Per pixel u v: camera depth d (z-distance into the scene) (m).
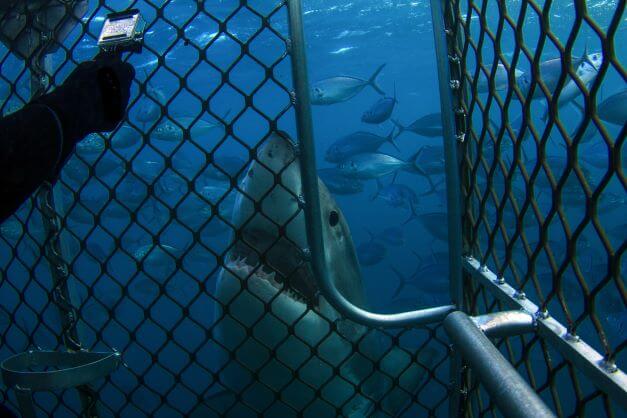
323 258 1.34
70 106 0.80
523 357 1.14
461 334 0.96
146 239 11.64
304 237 3.12
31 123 0.74
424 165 10.33
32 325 8.80
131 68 0.93
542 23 0.90
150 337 10.87
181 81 1.22
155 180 1.29
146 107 8.86
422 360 3.97
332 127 93.50
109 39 1.10
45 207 1.38
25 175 0.72
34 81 1.32
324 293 1.36
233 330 2.99
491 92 1.12
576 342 0.95
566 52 0.85
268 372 3.07
